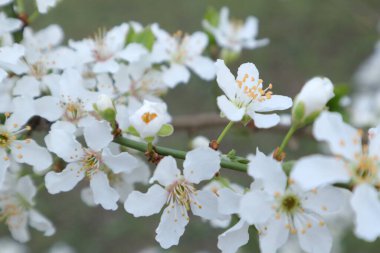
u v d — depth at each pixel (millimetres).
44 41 222
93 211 412
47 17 405
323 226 165
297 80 451
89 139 174
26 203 206
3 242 383
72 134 178
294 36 454
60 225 407
